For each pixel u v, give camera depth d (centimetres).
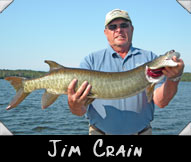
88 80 385
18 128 1374
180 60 329
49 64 399
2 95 3666
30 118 1741
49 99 401
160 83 406
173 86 352
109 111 397
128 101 397
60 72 391
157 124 1606
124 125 393
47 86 398
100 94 393
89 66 428
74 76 385
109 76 396
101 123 401
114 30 428
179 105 3009
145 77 386
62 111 2162
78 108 381
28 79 412
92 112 412
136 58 427
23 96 419
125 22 427
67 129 1360
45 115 1897
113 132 397
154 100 393
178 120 1778
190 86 9231
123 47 434
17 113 2003
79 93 362
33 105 2655
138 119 395
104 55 433
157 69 356
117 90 395
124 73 400
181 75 340
